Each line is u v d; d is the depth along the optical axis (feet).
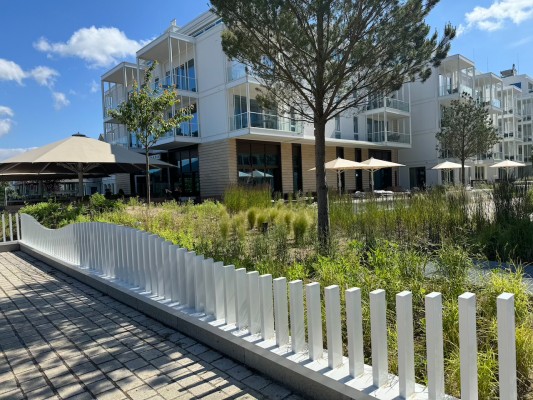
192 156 83.30
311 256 17.58
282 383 8.62
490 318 9.48
